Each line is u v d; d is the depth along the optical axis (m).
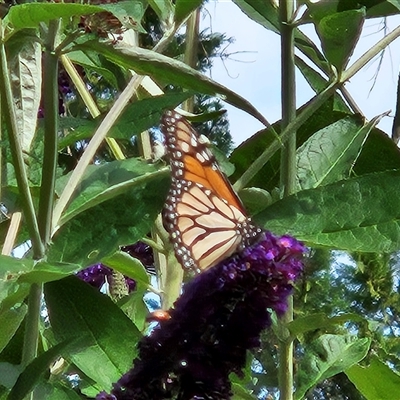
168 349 0.24
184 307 0.24
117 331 0.30
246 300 0.24
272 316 0.32
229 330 0.24
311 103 0.32
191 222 0.29
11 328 0.27
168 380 0.24
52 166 0.27
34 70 0.30
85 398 0.32
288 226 0.29
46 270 0.23
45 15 0.24
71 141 0.32
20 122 0.29
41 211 0.27
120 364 0.30
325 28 0.31
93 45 0.27
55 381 0.30
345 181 0.29
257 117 0.26
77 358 0.30
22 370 0.26
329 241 0.29
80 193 0.29
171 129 0.29
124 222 0.29
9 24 0.25
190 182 0.29
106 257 0.28
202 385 0.24
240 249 0.25
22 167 0.26
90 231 0.29
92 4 0.26
